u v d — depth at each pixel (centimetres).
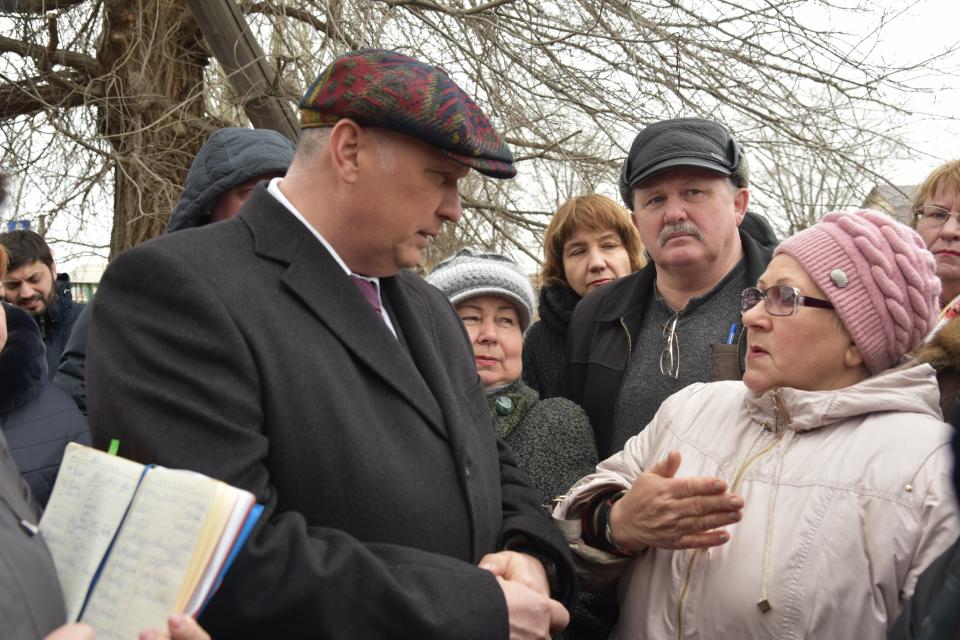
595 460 234
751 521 170
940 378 189
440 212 166
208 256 151
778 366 177
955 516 151
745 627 163
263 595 132
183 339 141
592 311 269
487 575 149
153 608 115
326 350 153
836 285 172
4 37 701
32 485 243
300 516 141
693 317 249
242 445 137
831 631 157
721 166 244
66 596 121
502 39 682
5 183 142
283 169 236
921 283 172
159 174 691
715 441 189
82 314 286
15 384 248
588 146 700
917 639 110
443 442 162
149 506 122
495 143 163
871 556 157
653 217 249
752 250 256
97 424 145
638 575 186
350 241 162
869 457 163
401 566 144
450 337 188
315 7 637
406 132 153
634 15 631
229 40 571
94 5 717
